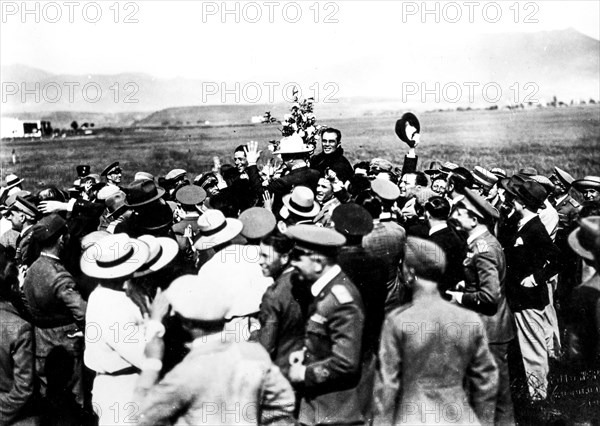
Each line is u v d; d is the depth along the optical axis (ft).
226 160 58.49
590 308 18.60
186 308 10.91
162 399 10.57
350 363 12.25
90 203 19.02
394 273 15.51
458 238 16.22
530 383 18.72
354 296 12.62
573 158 56.54
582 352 18.97
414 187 21.54
